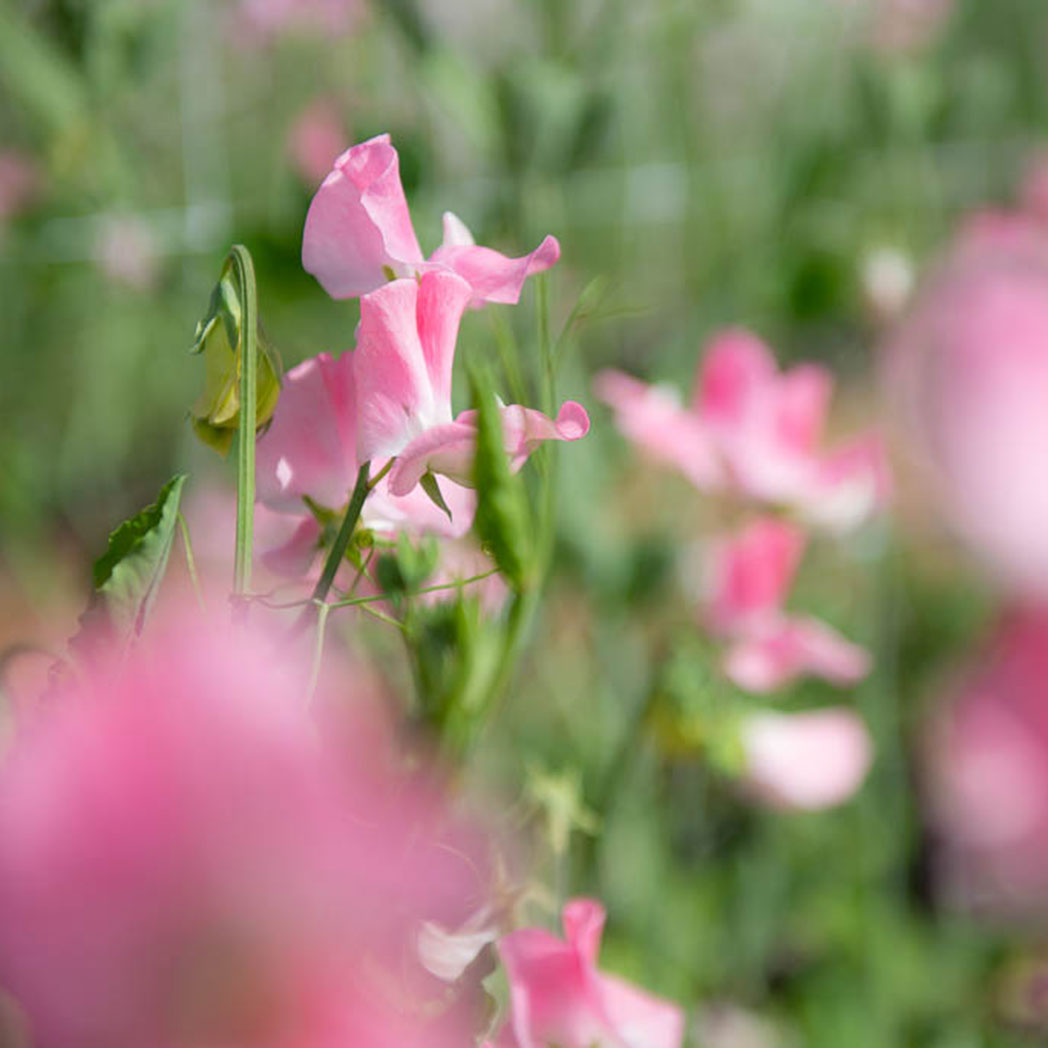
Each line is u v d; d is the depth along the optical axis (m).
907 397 0.38
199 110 1.93
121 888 0.38
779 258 1.69
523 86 1.24
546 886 0.75
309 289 1.21
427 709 0.68
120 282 1.63
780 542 1.18
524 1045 0.64
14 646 0.60
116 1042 0.39
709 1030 1.43
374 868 0.45
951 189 1.99
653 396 1.19
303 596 0.71
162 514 0.60
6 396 1.99
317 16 1.92
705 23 1.74
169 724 0.38
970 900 0.38
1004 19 2.22
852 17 1.91
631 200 1.89
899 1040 1.49
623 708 1.27
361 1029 0.41
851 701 1.54
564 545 1.24
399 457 0.63
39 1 1.43
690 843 1.47
